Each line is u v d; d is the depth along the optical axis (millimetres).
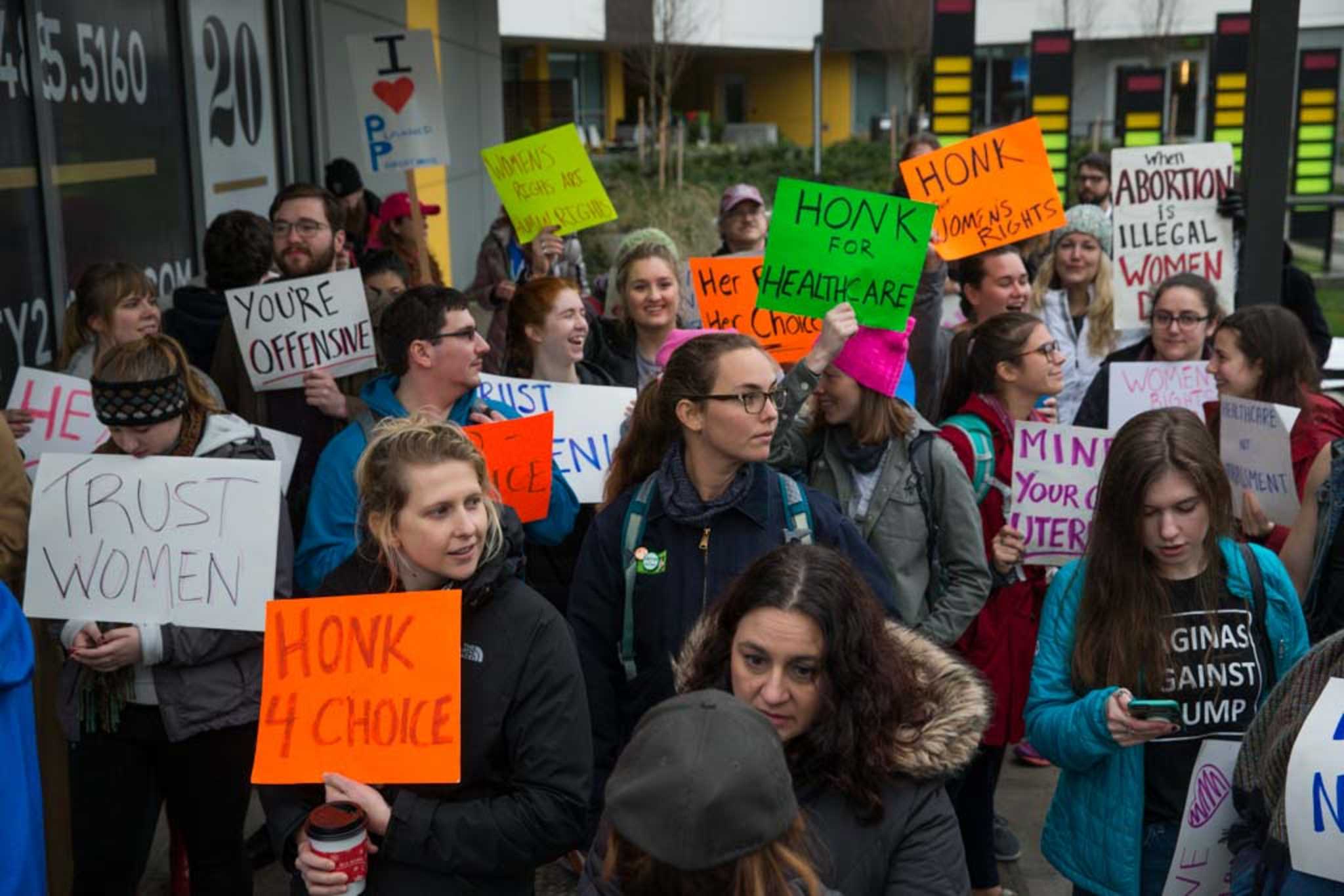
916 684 2303
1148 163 6133
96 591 3355
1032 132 5215
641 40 31016
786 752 2311
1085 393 5895
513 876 2680
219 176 8570
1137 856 2961
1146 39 32469
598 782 3229
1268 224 6289
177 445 3473
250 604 3320
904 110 36656
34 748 2848
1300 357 4199
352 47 7316
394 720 2516
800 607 2229
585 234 19125
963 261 5598
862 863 2227
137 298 4621
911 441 3781
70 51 6449
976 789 4129
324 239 5469
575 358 4824
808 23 39031
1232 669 2980
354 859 2465
